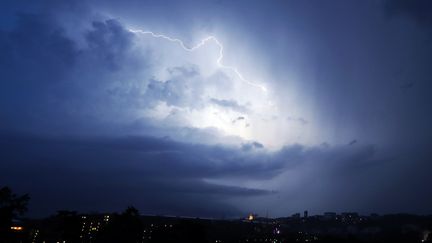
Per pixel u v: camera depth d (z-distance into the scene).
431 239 89.62
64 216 50.94
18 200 44.03
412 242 91.06
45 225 52.38
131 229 49.53
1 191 43.06
